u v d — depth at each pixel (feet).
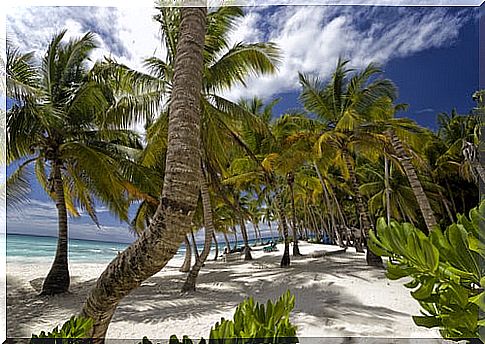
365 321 18.56
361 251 42.96
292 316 19.89
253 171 40.78
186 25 9.26
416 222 42.63
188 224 7.97
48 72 28.84
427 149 39.65
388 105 35.58
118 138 32.78
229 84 28.30
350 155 39.17
